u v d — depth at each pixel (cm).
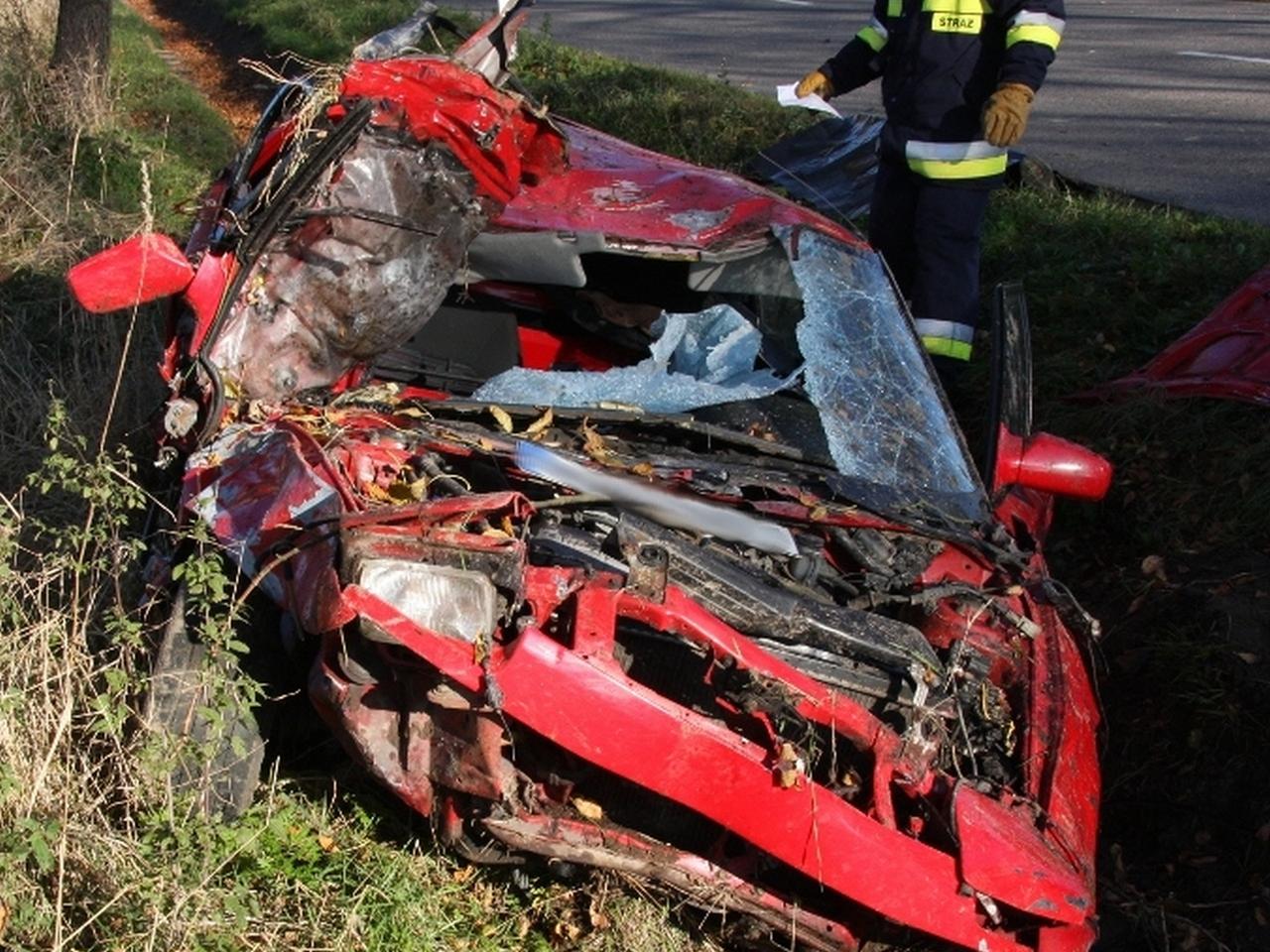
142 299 413
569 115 1110
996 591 412
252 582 342
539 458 401
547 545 356
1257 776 446
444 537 322
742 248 518
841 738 354
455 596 320
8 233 755
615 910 368
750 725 347
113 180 902
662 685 368
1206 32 1366
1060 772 362
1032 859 330
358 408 424
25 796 329
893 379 466
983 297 743
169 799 343
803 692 335
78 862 329
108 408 546
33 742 346
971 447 645
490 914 370
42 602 394
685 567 355
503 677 316
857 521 406
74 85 1009
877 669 360
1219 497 562
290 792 393
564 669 318
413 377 508
